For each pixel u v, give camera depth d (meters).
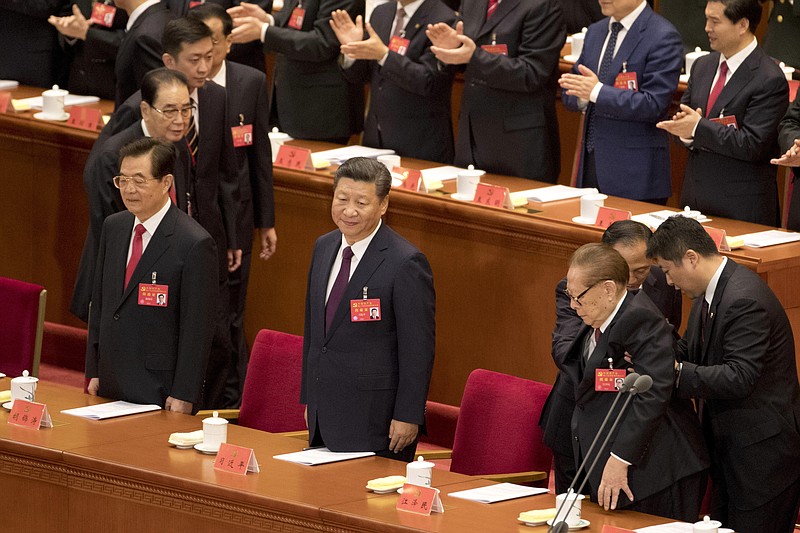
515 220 20.41
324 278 16.30
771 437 15.13
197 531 14.40
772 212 20.67
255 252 23.62
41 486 15.32
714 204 20.69
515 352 21.00
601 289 14.32
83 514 15.08
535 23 22.58
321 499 13.86
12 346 19.33
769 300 15.03
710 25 20.30
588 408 14.65
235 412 18.33
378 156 23.52
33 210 25.28
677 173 25.33
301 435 17.20
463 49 22.50
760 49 20.34
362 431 15.95
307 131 25.73
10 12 28.19
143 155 16.62
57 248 25.20
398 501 13.70
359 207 15.63
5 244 25.72
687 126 20.31
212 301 16.94
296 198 22.89
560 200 21.38
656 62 21.38
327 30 24.86
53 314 25.58
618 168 21.83
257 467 14.71
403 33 23.84
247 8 25.02
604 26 22.11
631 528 13.59
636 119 21.34
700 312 15.28
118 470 14.63
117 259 17.12
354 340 15.96
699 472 14.65
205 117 20.03
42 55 28.22
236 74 21.25
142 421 16.34
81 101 26.39
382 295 15.86
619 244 15.73
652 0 27.19
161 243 16.88
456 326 21.58
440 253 21.58
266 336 18.52
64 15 28.09
